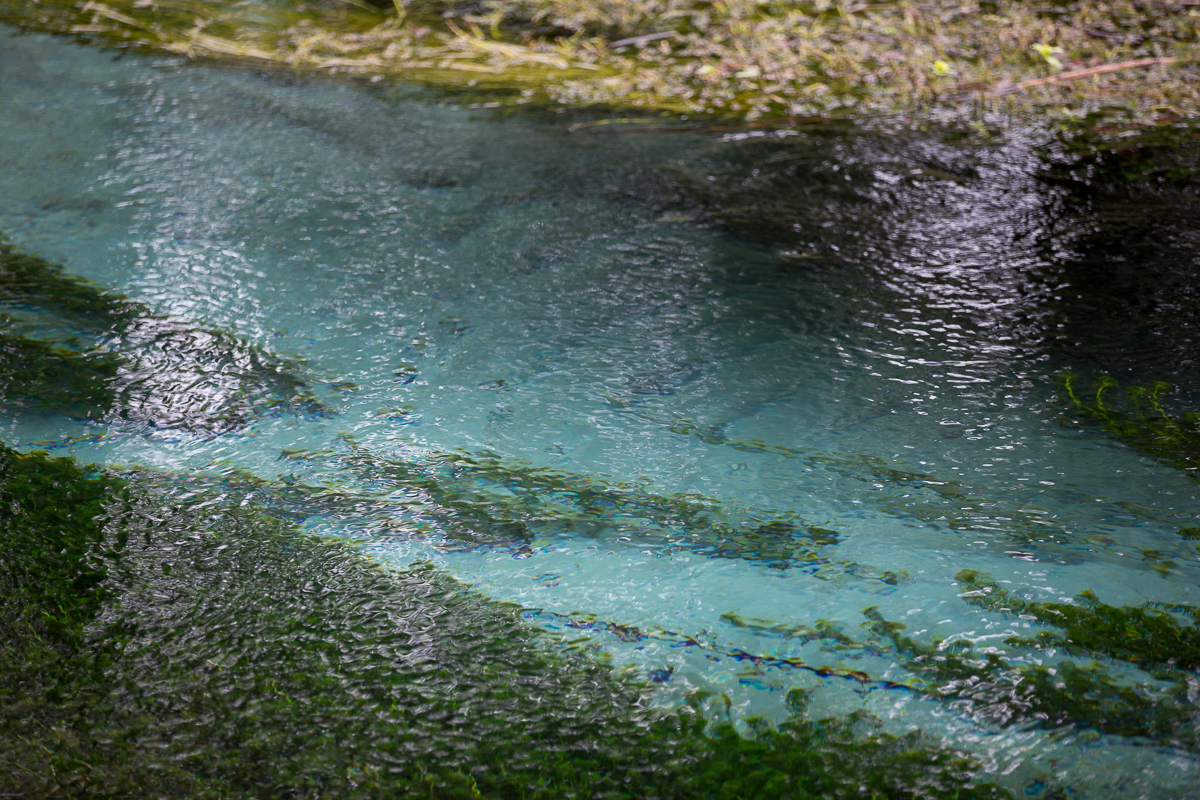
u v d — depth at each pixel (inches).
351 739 51.9
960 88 139.9
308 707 53.7
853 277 96.8
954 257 99.4
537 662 56.8
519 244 104.4
